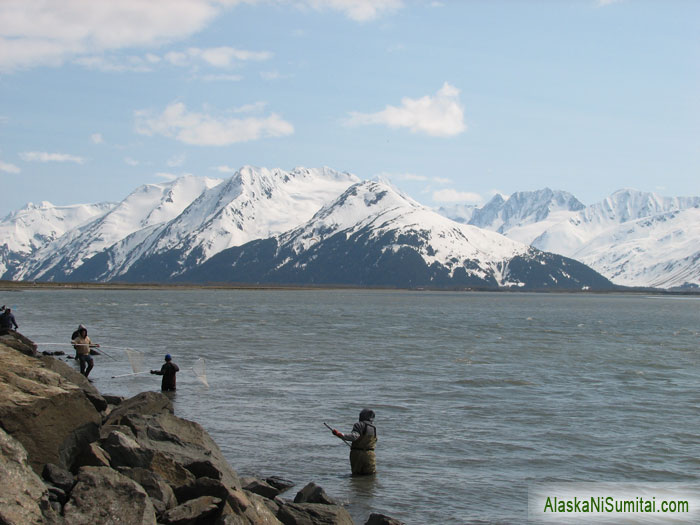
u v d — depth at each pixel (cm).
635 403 3844
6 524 1265
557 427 3177
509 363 5756
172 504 1631
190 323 10181
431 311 17375
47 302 17575
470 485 2289
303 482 2278
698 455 2705
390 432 3014
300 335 8369
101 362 5097
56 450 1645
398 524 1814
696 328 11956
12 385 1692
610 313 19212
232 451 2620
